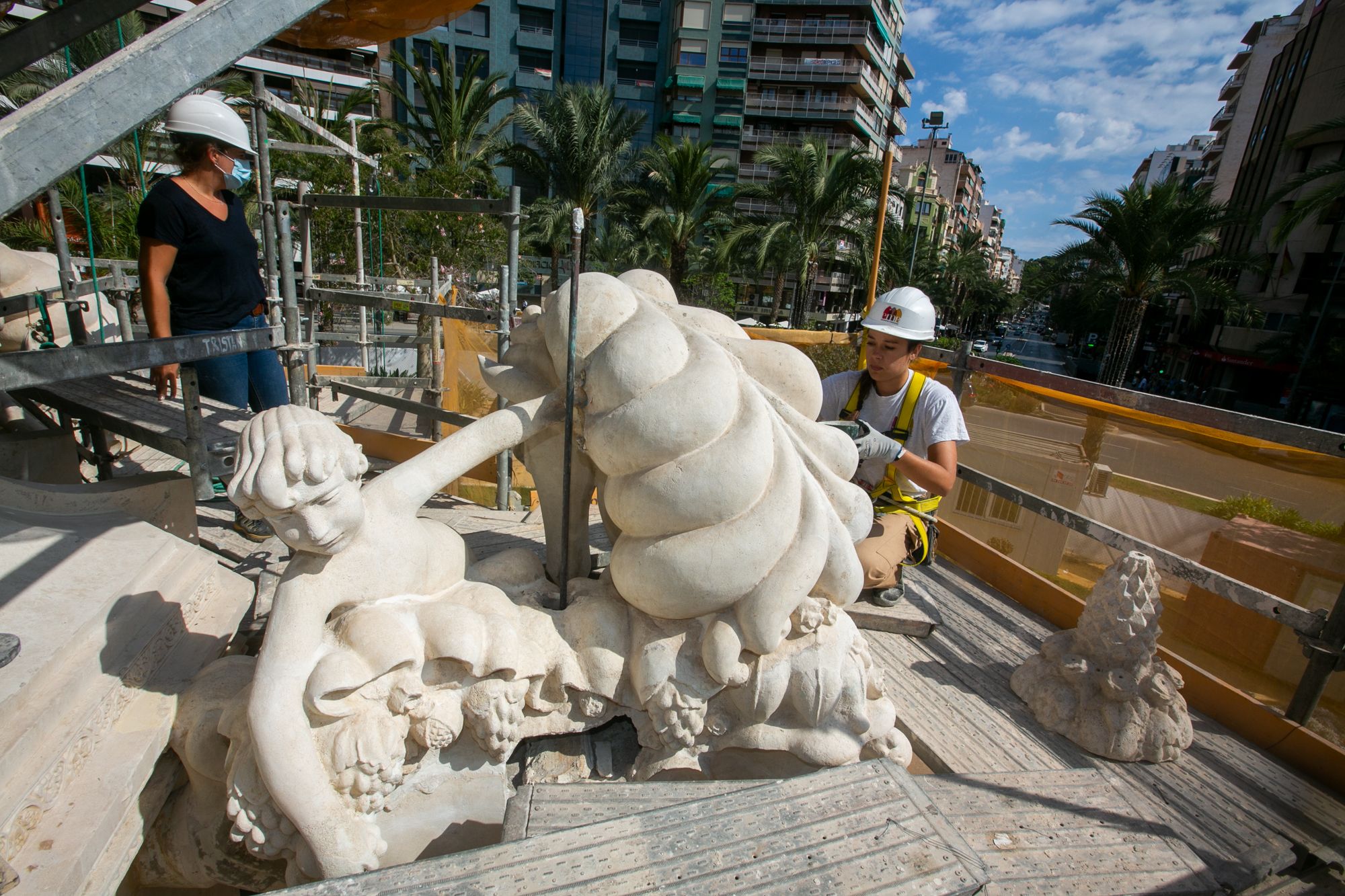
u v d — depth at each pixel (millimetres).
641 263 22859
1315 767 2078
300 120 3656
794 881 1201
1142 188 17453
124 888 1615
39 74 6902
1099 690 2121
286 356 2805
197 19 1153
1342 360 19891
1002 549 4246
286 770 1317
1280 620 2162
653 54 37219
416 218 14406
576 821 1409
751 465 1533
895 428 2822
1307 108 23375
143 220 2789
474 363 4719
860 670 1773
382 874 1174
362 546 1466
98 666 1446
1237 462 3004
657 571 1565
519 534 2949
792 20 34875
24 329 3225
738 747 1745
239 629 2000
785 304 34531
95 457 2871
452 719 1516
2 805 1156
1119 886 1504
